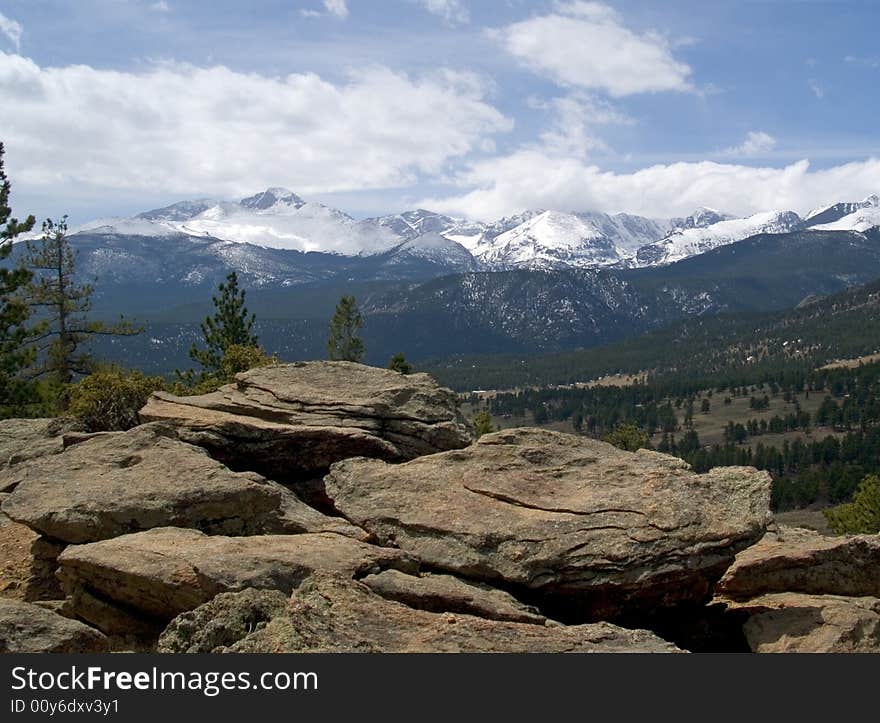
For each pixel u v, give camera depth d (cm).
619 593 1948
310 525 2200
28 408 5028
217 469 2355
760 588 2245
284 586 1767
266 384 3184
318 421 2906
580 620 1998
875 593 2256
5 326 4884
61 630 1614
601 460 2322
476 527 2048
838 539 2503
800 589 2255
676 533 1967
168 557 1859
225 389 3294
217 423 2820
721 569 2003
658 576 1919
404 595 1742
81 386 4581
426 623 1609
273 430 2800
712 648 2034
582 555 1950
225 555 1848
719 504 2070
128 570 1820
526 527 2034
